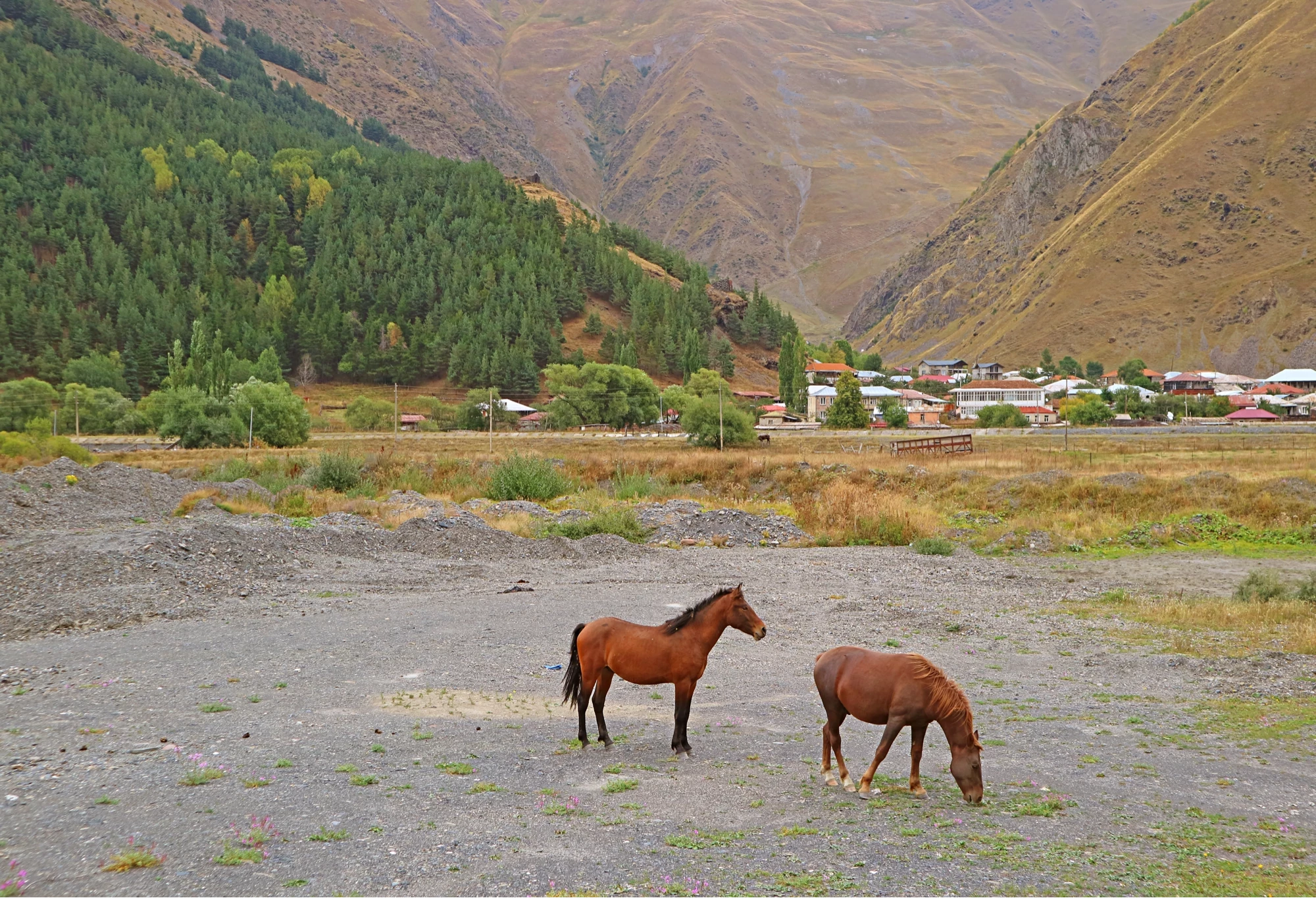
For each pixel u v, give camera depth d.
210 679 14.77
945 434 107.75
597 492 49.34
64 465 39.78
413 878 7.39
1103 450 73.56
